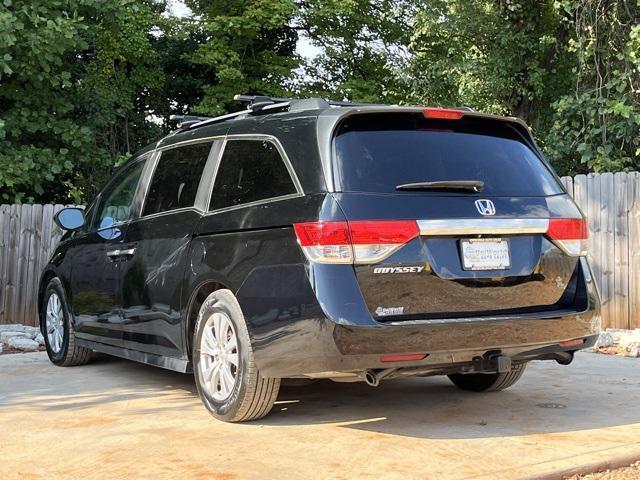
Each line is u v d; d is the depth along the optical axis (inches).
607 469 137.9
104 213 239.6
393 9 708.7
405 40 769.6
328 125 158.6
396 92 796.6
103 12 521.3
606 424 167.6
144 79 802.8
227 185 179.9
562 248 164.7
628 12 519.8
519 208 160.7
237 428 165.3
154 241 200.4
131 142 858.1
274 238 157.2
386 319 146.6
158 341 197.5
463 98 635.5
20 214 393.7
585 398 196.4
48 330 263.6
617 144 517.3
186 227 186.9
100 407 188.7
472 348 151.3
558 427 165.3
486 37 633.0
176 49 829.8
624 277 328.5
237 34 756.0
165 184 208.2
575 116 532.4
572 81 624.7
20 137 540.7
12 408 188.2
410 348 146.3
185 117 217.8
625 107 471.8
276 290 154.1
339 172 153.0
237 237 168.1
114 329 221.1
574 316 162.4
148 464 138.6
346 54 797.9
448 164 161.0
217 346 173.5
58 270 257.4
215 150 191.0
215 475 131.8
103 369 250.2
